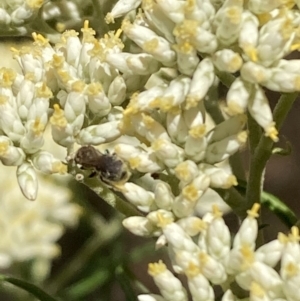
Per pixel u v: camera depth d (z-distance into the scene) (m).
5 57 0.16
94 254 0.17
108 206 0.20
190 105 0.10
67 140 0.11
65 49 0.11
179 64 0.10
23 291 0.16
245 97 0.10
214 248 0.10
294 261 0.09
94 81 0.11
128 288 0.14
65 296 0.16
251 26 0.10
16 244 0.16
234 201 0.11
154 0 0.10
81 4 0.12
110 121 0.11
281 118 0.11
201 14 0.10
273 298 0.09
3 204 0.16
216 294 0.11
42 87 0.11
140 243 0.20
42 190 0.17
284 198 0.22
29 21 0.12
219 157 0.10
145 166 0.10
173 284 0.10
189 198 0.10
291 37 0.10
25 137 0.11
